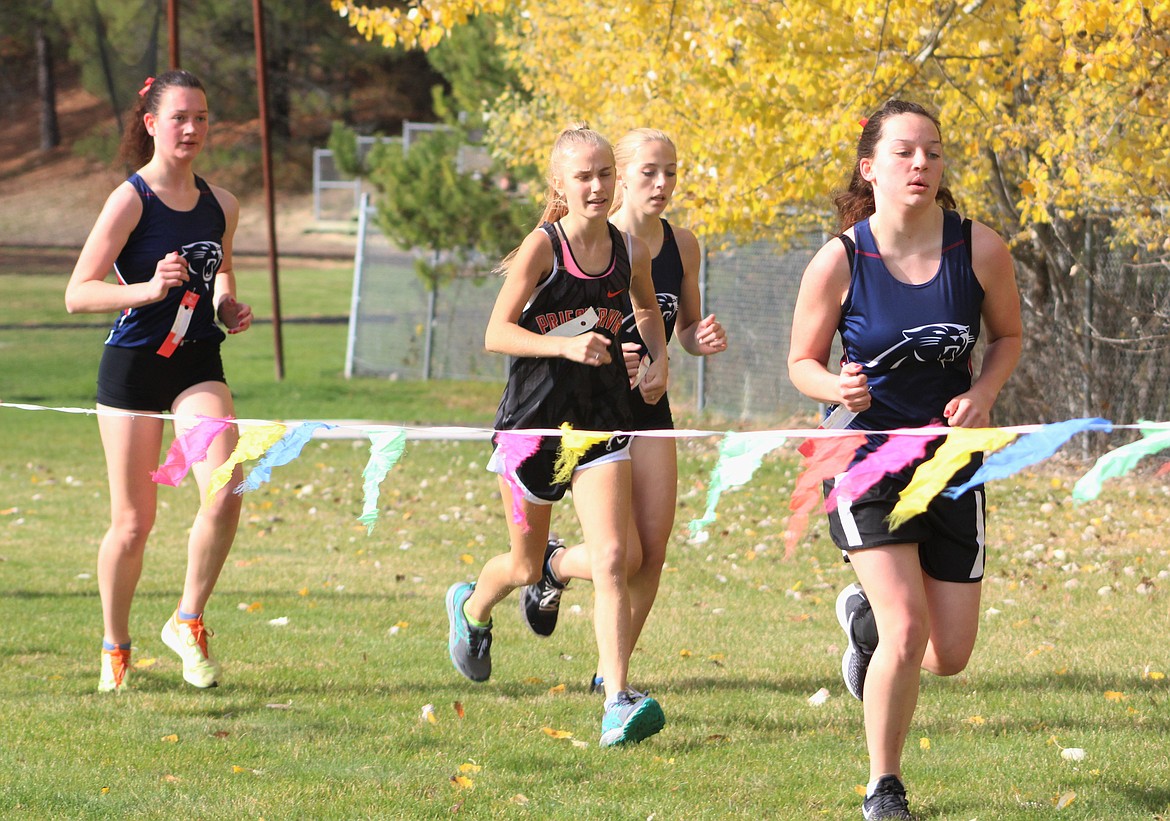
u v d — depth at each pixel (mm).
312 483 33344
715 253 43000
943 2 23875
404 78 151375
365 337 58469
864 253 10883
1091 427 7660
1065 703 14336
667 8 25188
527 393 12836
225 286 15602
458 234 51781
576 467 12977
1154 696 14500
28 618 19000
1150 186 25562
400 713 14172
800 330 11109
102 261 14195
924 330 10742
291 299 96562
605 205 12703
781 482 32344
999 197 29812
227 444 14594
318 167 140375
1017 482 31078
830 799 11312
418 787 11625
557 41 34156
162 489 32281
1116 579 21359
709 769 12188
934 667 11289
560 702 14641
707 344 14211
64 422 46000
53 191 148250
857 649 12688
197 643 15102
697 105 27188
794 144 24266
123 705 14438
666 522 14070
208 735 13281
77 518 28656
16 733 13258
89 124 161875
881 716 10578
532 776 11961
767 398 43062
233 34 139875
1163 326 32719
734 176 25172
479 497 31078
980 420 10453
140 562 15031
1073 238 32531
